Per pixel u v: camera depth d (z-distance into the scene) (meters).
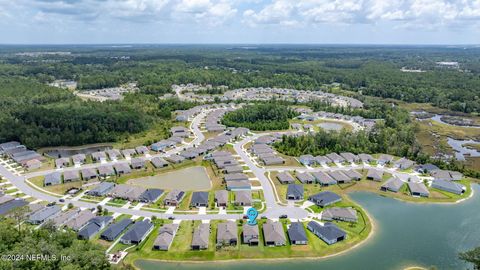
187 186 177.25
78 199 159.00
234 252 122.31
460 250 127.44
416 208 159.00
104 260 104.75
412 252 125.44
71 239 113.00
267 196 163.50
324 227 132.62
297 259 120.12
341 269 115.62
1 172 190.62
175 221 140.75
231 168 192.38
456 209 158.75
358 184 180.62
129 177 186.50
